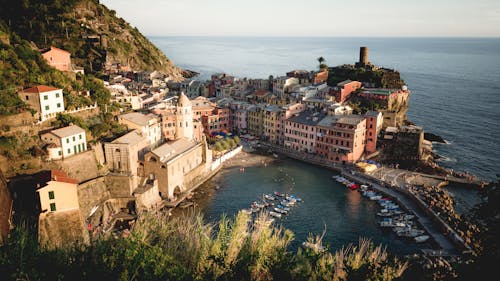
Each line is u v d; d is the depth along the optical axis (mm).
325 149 182125
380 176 158375
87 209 115625
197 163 160250
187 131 169500
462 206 135250
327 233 115062
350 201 138625
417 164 171500
